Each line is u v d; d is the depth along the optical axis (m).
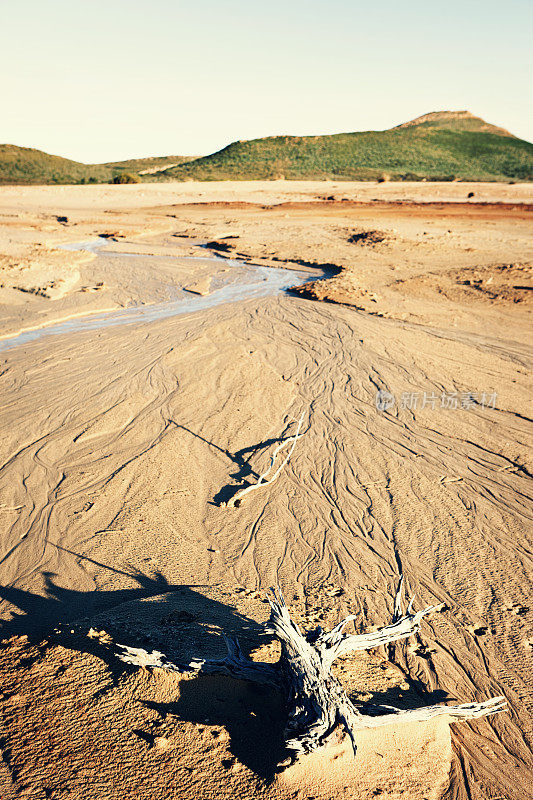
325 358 18.41
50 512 10.64
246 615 7.49
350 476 11.67
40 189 80.56
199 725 5.45
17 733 5.48
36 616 7.89
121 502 10.88
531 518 10.17
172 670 5.71
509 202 58.66
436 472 11.77
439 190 72.31
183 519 10.30
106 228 49.06
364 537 9.71
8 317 24.19
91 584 8.56
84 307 25.39
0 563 9.26
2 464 12.52
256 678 5.68
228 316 23.59
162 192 76.50
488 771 5.52
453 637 7.43
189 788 4.86
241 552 9.34
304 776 4.92
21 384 17.03
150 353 19.28
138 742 5.29
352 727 5.22
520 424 13.77
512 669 6.86
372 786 5.03
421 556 9.17
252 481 11.58
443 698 6.39
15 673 6.29
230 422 14.10
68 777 5.00
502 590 8.34
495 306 23.95
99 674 6.09
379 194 69.81
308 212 55.19
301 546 9.49
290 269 33.28
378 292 26.70
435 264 32.28
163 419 14.34
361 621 7.60
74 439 13.48
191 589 8.27
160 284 30.27
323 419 14.23
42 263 33.34
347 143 142.25
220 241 41.03
